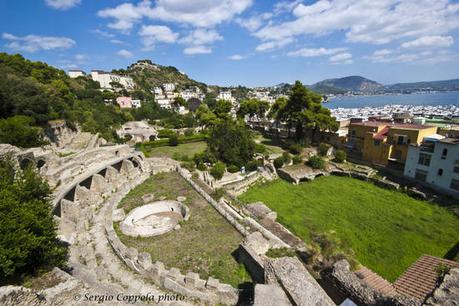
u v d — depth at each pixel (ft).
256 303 30.45
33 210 41.04
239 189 116.26
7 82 136.56
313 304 29.58
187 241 63.26
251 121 293.84
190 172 121.08
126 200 90.79
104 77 485.56
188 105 440.86
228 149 142.00
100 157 115.44
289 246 60.03
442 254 69.15
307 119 168.45
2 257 32.68
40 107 137.39
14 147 82.64
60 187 83.87
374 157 141.18
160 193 96.73
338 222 86.17
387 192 112.37
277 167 139.03
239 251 55.77
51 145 129.39
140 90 503.61
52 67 291.99
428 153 111.34
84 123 196.44
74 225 67.87
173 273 47.88
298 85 175.52
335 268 41.98
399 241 75.51
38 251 39.50
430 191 107.55
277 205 100.37
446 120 174.19
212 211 80.18
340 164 145.89
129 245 61.77
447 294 29.60
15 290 30.48
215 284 44.01
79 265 48.67
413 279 47.19
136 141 208.64
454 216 89.92
